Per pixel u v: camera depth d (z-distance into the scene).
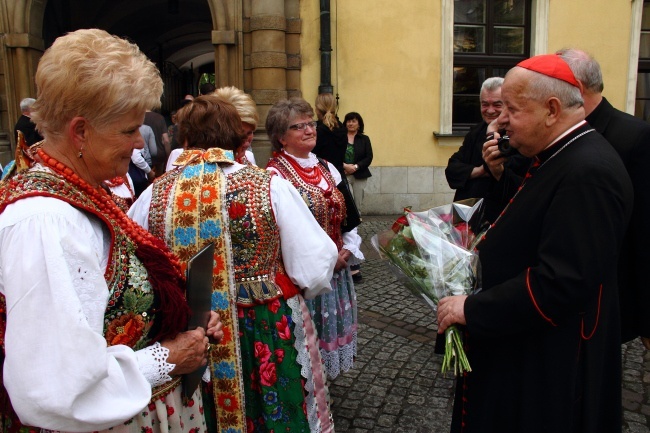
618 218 1.43
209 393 1.77
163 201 1.74
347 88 7.77
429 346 3.62
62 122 1.08
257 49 7.53
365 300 4.53
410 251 1.82
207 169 1.75
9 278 0.96
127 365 1.09
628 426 2.69
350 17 7.65
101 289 1.05
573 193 1.43
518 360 1.59
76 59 1.04
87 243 1.04
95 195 1.12
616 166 1.46
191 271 1.30
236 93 2.55
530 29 8.27
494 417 1.64
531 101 1.53
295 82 7.75
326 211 2.53
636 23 8.15
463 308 1.59
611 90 8.27
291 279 1.84
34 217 0.99
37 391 0.92
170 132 6.53
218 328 1.45
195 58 19.94
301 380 1.82
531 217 1.54
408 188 8.05
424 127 7.97
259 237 1.72
